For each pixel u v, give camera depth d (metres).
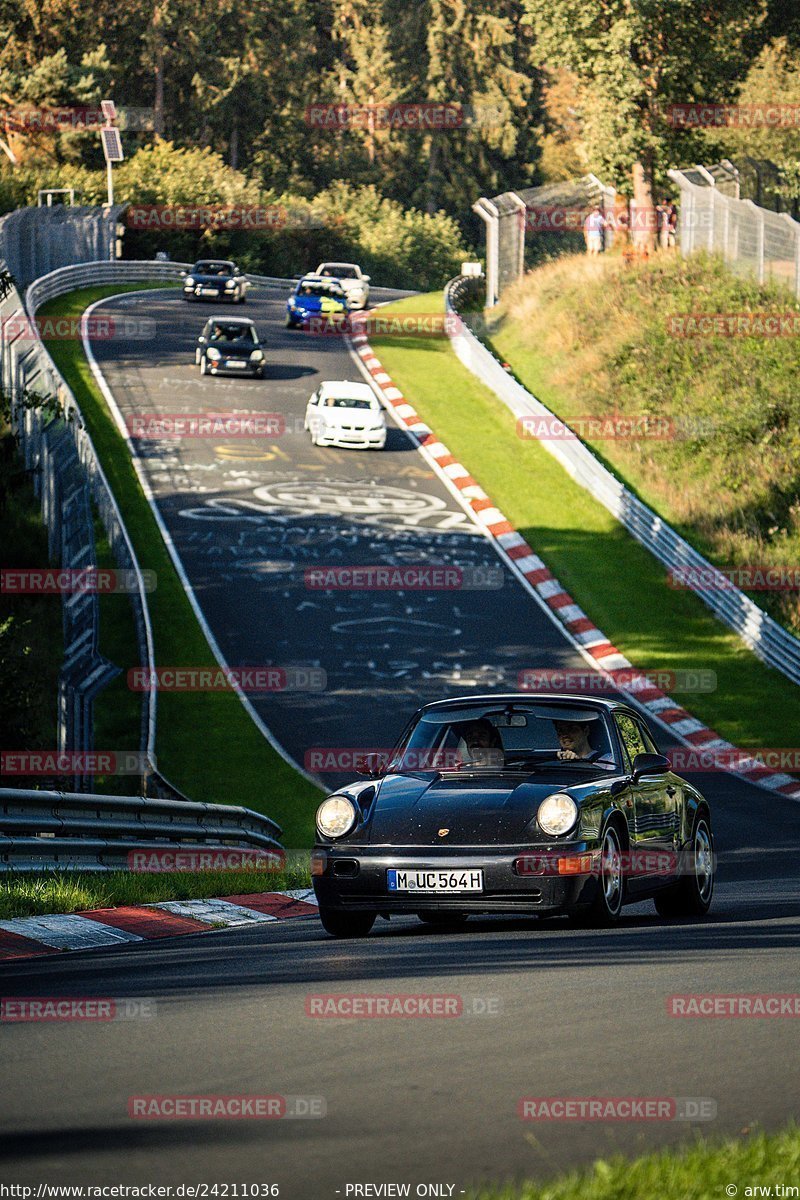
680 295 199.50
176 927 40.66
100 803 47.66
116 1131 18.48
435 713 43.03
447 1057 22.66
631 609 133.12
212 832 56.81
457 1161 17.16
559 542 147.88
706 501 155.38
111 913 40.47
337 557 139.25
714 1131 18.41
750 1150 16.39
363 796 39.53
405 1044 23.61
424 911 37.69
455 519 151.88
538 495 159.25
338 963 32.34
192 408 180.62
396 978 29.78
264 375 198.75
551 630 127.44
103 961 33.06
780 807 87.94
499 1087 20.72
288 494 154.38
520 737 41.56
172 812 53.06
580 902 37.31
